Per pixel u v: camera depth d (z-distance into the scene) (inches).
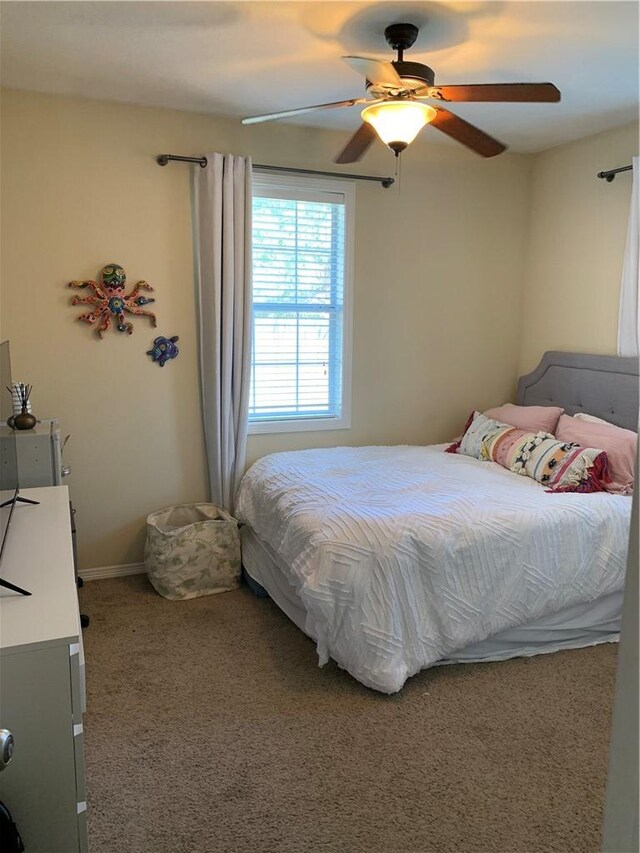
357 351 163.9
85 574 144.6
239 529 147.8
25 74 116.4
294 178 149.6
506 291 178.1
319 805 77.7
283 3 87.4
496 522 106.7
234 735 90.4
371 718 94.4
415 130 94.3
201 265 141.9
